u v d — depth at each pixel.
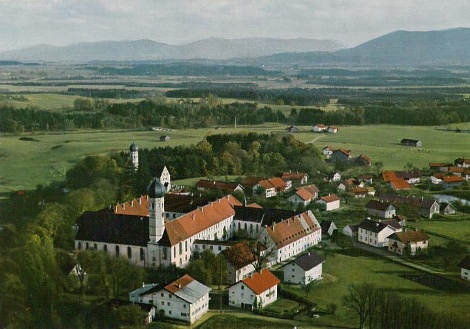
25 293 173.88
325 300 184.62
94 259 193.50
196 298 169.12
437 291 192.12
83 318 166.12
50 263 185.75
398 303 173.12
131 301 173.38
